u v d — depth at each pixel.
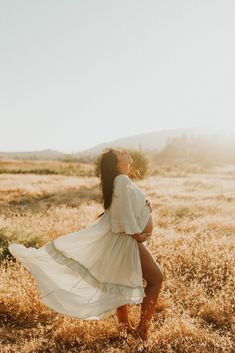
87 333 3.91
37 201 15.63
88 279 3.78
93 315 3.64
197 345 3.71
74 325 3.96
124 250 3.77
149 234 3.85
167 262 5.84
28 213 11.31
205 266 5.89
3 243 6.79
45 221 9.28
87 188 20.88
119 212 3.70
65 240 3.89
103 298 3.73
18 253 3.97
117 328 4.06
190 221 10.25
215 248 6.50
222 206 12.83
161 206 12.96
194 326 4.00
